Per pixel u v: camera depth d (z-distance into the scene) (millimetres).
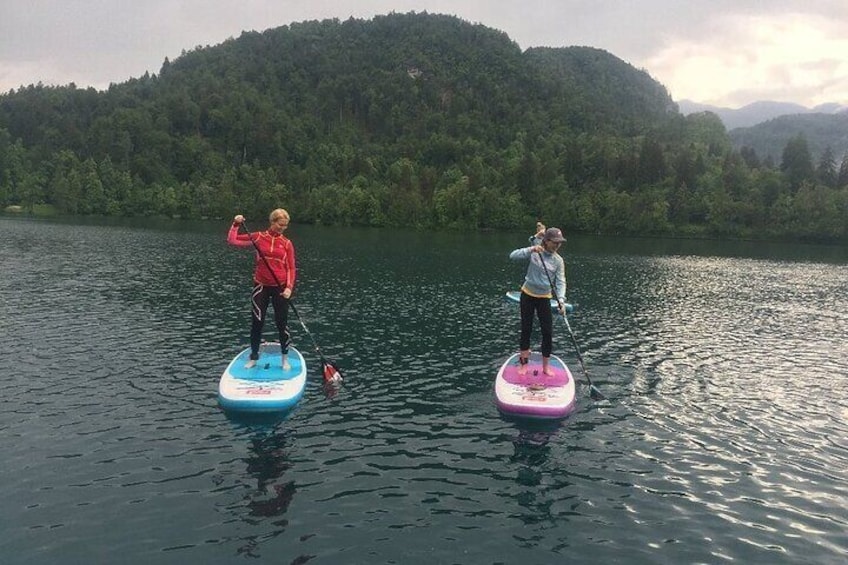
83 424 11734
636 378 16547
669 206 125625
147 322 21953
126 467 9898
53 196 130750
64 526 8062
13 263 39969
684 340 22562
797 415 13867
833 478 10367
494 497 9273
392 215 126125
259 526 8219
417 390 14695
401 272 43906
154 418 12156
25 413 12258
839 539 8367
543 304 13578
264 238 13156
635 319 27188
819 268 63031
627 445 11539
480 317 25688
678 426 12727
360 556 7578
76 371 15344
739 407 14289
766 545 8148
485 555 7695
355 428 12008
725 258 72438
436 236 96125
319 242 74438
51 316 22562
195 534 7957
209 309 25094
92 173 131750
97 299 26844
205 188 137375
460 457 10742
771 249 91188
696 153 158625
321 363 16172
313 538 7953
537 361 15141
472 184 135750
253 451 10703
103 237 68250
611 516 8805
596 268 54531
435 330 22578
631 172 143125
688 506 9188
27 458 10141
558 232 13000
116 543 7703
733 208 117375
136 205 133000
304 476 9781
